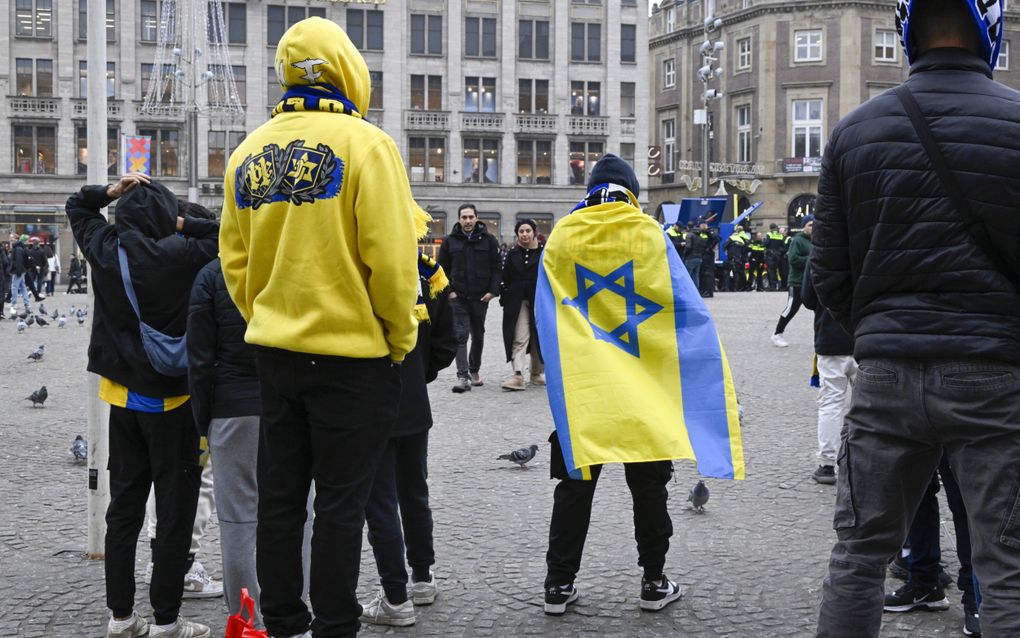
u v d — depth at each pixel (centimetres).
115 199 455
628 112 5781
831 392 736
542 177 5684
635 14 5753
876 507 318
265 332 352
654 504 485
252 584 434
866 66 5622
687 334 481
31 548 593
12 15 5181
